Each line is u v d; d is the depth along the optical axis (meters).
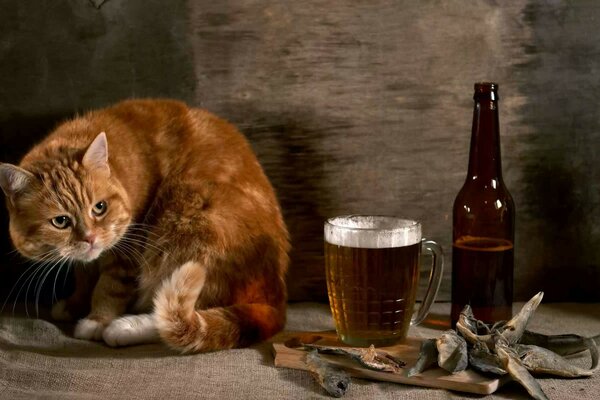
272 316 1.15
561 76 1.27
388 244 1.06
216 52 1.26
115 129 1.21
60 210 1.12
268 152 1.29
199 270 1.09
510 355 1.00
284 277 1.24
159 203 1.21
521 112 1.28
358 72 1.26
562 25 1.26
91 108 1.28
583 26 1.26
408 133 1.28
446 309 1.29
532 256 1.31
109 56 1.26
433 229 1.30
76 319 1.24
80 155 1.15
